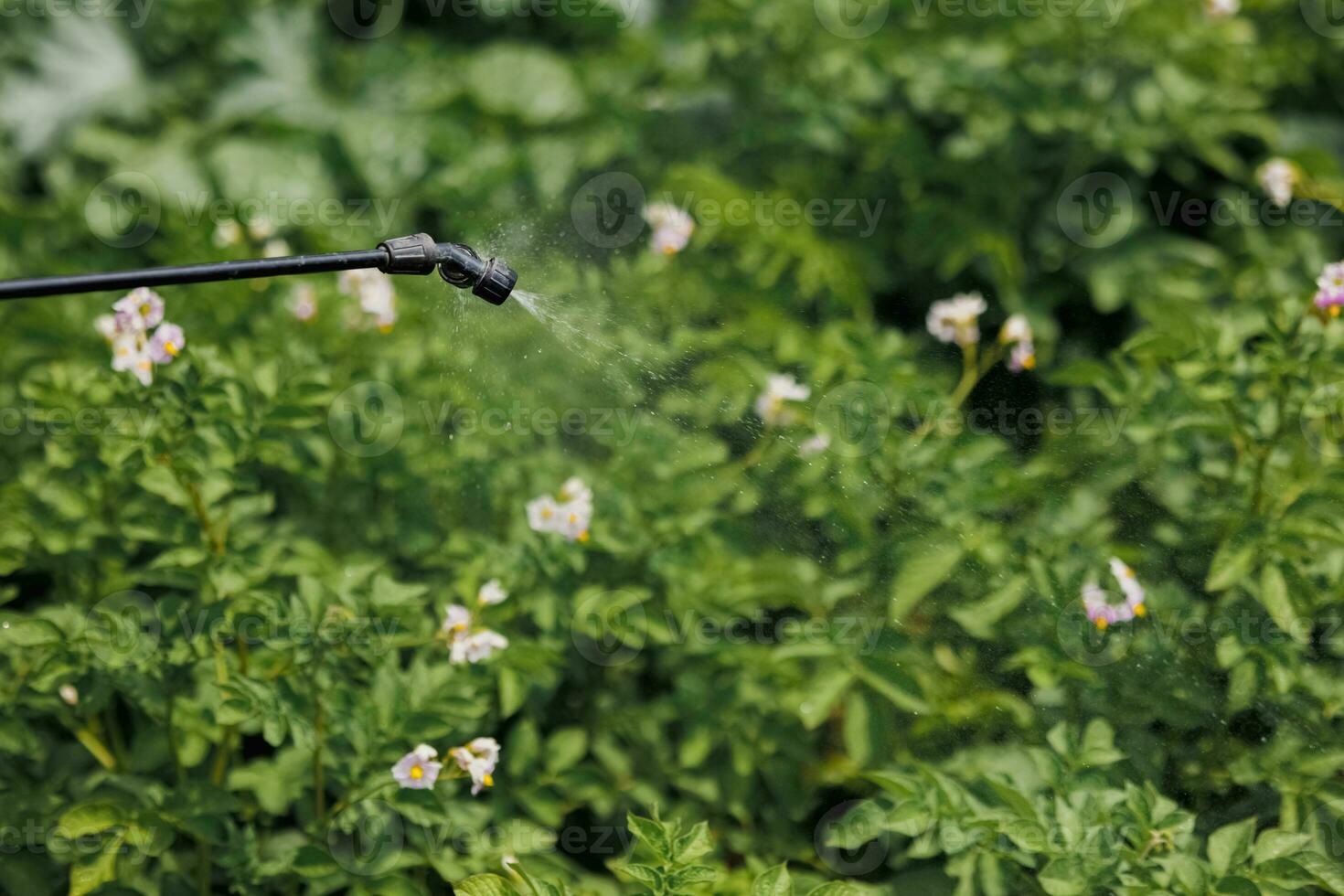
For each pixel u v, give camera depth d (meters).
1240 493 2.57
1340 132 4.46
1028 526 2.69
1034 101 4.02
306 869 2.17
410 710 2.31
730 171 4.30
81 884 2.06
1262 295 3.54
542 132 4.50
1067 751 2.24
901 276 4.16
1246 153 4.40
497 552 2.71
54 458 2.51
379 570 2.54
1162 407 2.70
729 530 2.86
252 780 2.37
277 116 4.66
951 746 2.51
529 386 3.19
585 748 2.72
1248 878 2.00
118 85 4.91
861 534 2.71
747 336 3.37
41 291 1.66
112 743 2.53
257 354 2.82
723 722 2.70
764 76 4.32
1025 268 4.10
